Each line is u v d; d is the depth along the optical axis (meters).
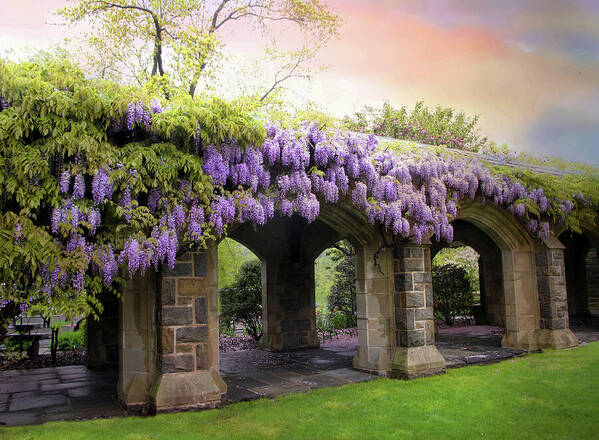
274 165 6.26
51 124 4.64
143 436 4.74
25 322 10.70
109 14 9.45
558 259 9.71
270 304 10.75
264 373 7.92
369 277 7.81
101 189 4.76
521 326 9.52
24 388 7.06
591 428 4.85
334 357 9.51
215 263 6.35
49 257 4.61
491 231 9.52
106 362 8.82
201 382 5.82
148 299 6.05
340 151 6.55
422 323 7.55
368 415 5.41
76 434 4.79
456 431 4.84
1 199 4.61
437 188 7.54
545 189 9.38
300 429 4.96
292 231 10.98
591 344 9.96
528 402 5.80
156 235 5.13
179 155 5.27
